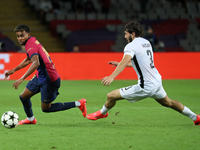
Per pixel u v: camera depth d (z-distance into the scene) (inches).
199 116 713.6
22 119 814.5
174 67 1988.2
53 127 700.7
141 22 2736.2
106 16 2755.9
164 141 571.8
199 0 2989.7
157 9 2898.6
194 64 2001.7
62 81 1859.0
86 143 558.9
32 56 659.4
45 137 603.2
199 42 2728.8
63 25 2650.1
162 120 790.5
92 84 1712.6
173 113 891.4
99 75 1966.0
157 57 1974.7
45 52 681.6
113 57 1973.4
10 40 2554.1
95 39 2615.7
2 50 2316.7
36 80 700.7
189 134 626.2
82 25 2672.2
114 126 712.4
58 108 728.3
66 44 2593.5
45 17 2691.9
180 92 1401.3
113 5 2901.1
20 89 1520.7
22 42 673.6
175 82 1804.9
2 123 665.0
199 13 2906.0
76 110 945.5
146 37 1923.0
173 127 699.4
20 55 1924.2
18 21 2731.3
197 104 1081.4
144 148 527.2
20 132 645.9
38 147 534.0
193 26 2778.1
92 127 700.7
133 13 2824.8
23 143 559.8
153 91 663.8
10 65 1914.4
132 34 682.2
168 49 2662.4
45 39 2637.8
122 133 637.3
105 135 619.2
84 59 1958.7
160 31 2719.0
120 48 2591.0
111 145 545.6
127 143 558.6
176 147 533.3
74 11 2758.4
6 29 2620.6
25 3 2906.0
